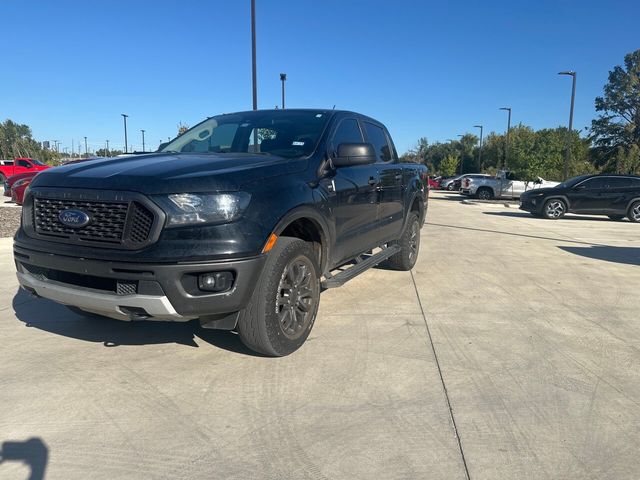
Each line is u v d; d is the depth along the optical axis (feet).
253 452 8.36
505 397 10.36
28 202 11.48
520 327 14.82
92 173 10.94
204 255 9.95
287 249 11.51
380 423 9.29
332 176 13.97
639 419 9.57
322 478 7.71
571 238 35.83
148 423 9.21
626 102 196.75
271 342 11.53
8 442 8.53
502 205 77.25
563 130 194.59
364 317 15.53
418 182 22.45
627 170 138.10
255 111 16.93
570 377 11.37
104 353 12.40
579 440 8.81
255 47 51.42
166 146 16.37
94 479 7.61
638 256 27.76
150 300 9.91
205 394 10.33
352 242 15.52
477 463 8.11
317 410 9.74
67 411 9.59
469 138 293.84
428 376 11.30
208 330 14.06
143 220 10.00
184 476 7.72
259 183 11.23
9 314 15.35
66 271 10.66
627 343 13.60
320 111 16.03
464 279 21.09
